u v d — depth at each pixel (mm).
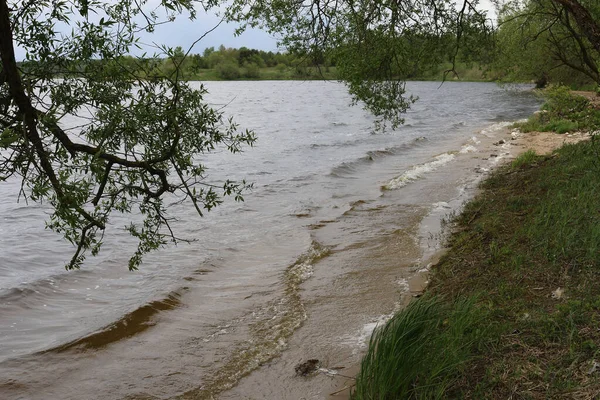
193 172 3945
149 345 6270
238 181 16641
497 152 19656
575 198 9016
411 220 11055
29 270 9117
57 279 8547
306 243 9922
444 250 8750
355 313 6809
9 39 2852
